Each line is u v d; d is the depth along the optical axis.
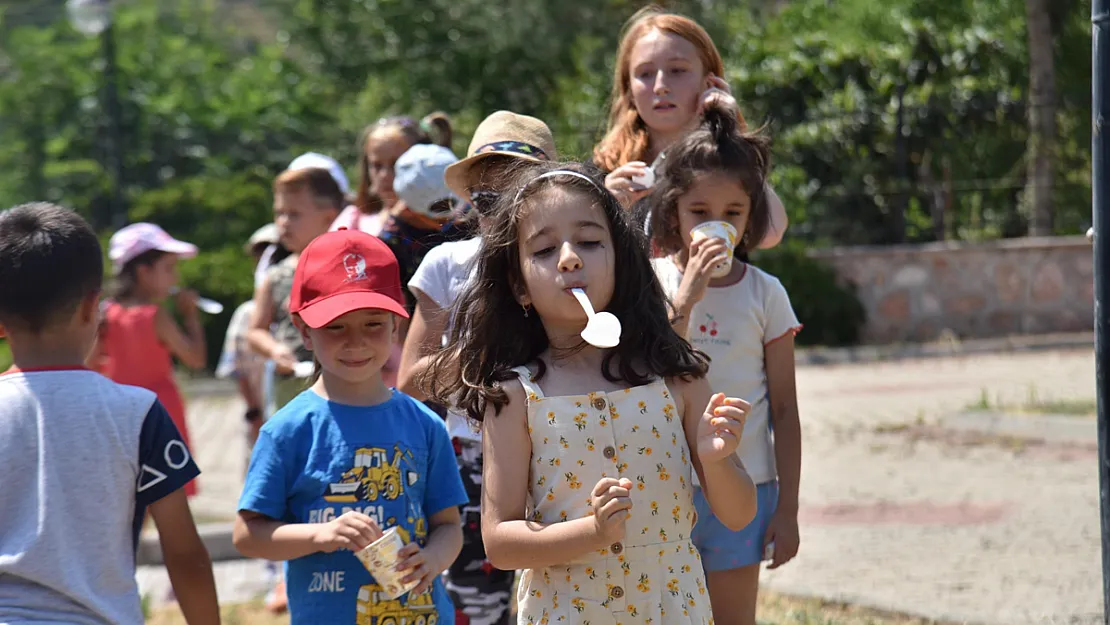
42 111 28.53
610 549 2.97
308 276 3.43
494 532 2.98
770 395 4.02
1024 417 10.06
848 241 18.36
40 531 2.89
